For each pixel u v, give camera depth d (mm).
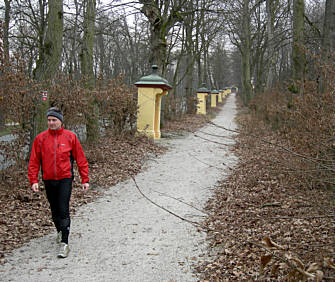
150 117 12352
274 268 2590
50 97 7508
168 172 8031
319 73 6988
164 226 4738
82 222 4902
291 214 4551
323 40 8289
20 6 14906
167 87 12773
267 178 6375
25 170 6730
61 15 7488
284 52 26031
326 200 4027
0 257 3703
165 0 14141
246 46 27328
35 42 15305
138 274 3422
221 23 21828
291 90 10602
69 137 3955
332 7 8055
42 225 4719
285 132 7324
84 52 9953
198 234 4426
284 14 20234
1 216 4938
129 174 7707
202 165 8672
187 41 23203
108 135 10477
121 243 4176
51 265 3564
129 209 5492
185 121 19359
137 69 23266
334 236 3395
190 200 5984
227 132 14352
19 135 6402
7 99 5992
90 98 8633
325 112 5258
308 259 3051
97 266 3576
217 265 3545
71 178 3959
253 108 18109
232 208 5312
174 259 3752
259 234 4102
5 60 6016
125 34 15375
